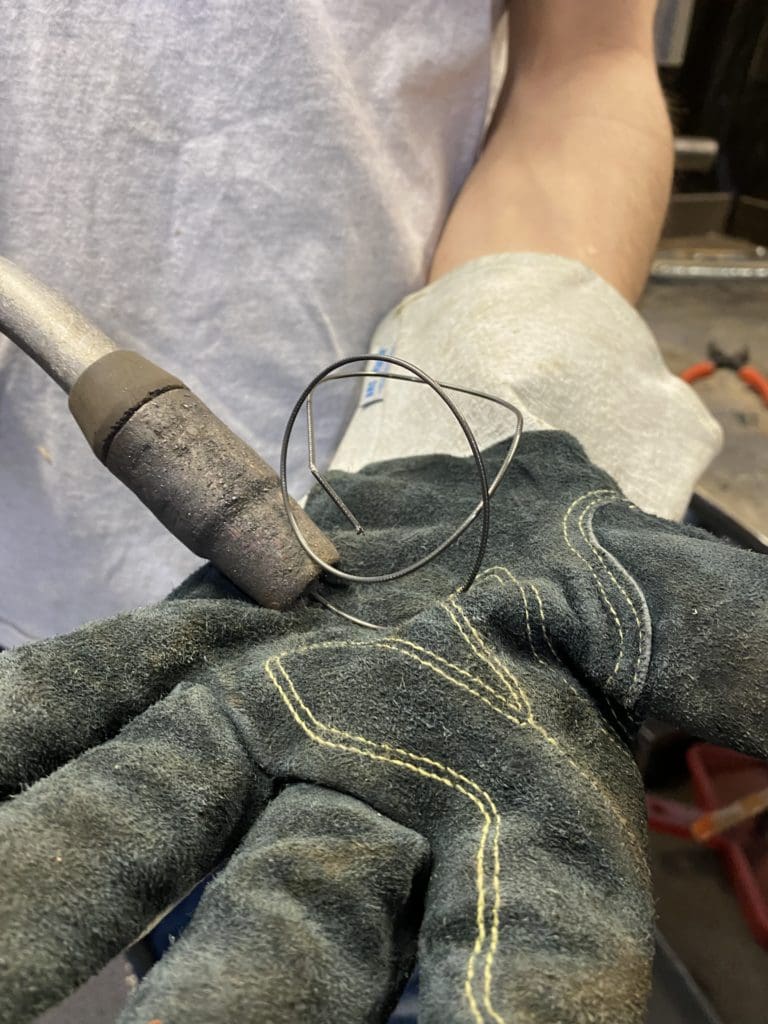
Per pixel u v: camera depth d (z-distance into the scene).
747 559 0.36
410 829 0.32
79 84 0.55
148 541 0.71
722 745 0.33
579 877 0.29
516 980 0.26
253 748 0.34
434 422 0.54
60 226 0.59
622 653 0.35
